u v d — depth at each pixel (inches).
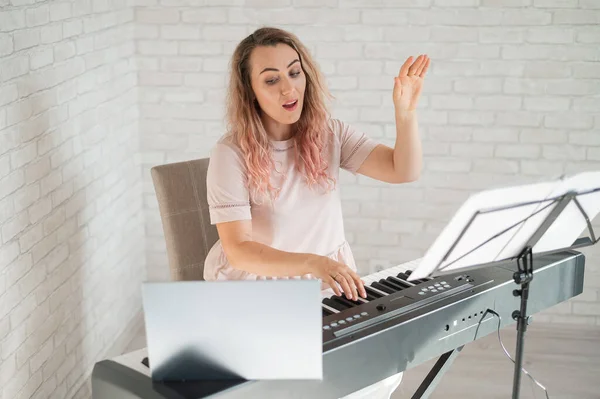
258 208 97.0
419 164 98.1
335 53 144.3
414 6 141.0
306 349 69.9
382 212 151.1
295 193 97.7
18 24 98.2
